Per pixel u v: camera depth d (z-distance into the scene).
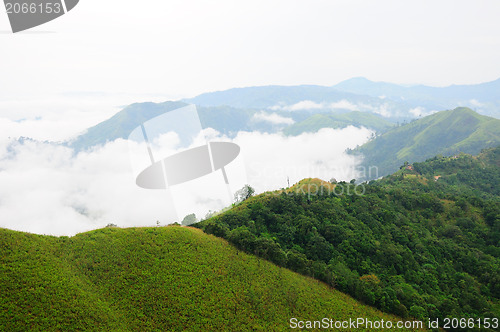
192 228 48.91
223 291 38.66
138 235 41.53
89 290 31.52
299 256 50.28
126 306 32.09
